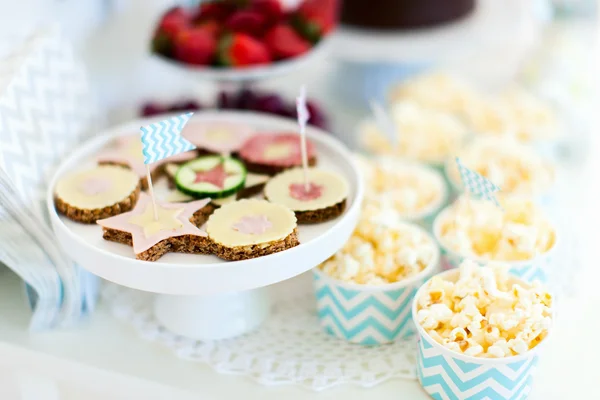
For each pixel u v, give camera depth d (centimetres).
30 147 72
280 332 75
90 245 66
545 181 83
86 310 76
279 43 86
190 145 68
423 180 85
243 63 85
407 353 72
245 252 65
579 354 71
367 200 78
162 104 88
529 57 108
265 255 66
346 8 99
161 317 75
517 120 94
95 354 72
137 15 99
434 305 67
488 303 67
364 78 105
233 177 73
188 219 68
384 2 96
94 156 78
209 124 82
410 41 96
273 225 67
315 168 76
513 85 105
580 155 98
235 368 71
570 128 99
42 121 74
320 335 75
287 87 109
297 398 68
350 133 99
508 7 104
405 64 105
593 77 108
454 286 68
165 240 67
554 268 78
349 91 106
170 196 73
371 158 91
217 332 73
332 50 95
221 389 69
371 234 73
